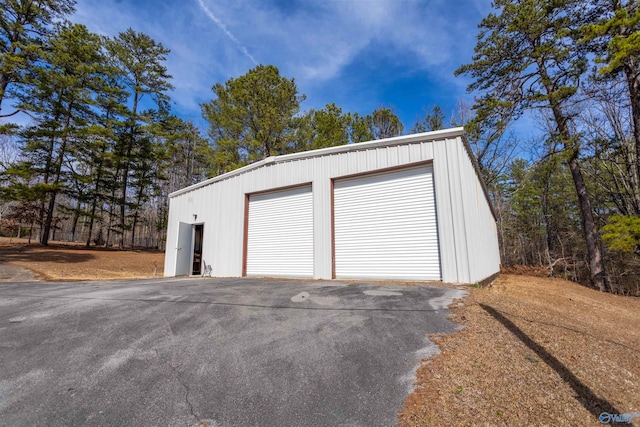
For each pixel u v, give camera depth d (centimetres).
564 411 215
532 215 2331
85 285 721
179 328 372
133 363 280
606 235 847
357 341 325
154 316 421
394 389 234
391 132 2131
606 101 1120
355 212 826
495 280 1062
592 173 1586
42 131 1719
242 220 1048
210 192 1180
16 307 471
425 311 427
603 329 451
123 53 2230
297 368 269
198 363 280
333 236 846
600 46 1142
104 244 2647
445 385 239
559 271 1919
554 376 263
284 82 1678
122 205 2330
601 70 745
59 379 252
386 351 300
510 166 2141
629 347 371
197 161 3002
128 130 2327
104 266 1380
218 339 337
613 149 1406
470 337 335
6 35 1544
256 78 1634
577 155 1323
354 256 809
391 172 787
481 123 1408
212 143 2142
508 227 2334
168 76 2464
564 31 1151
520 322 394
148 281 845
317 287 637
